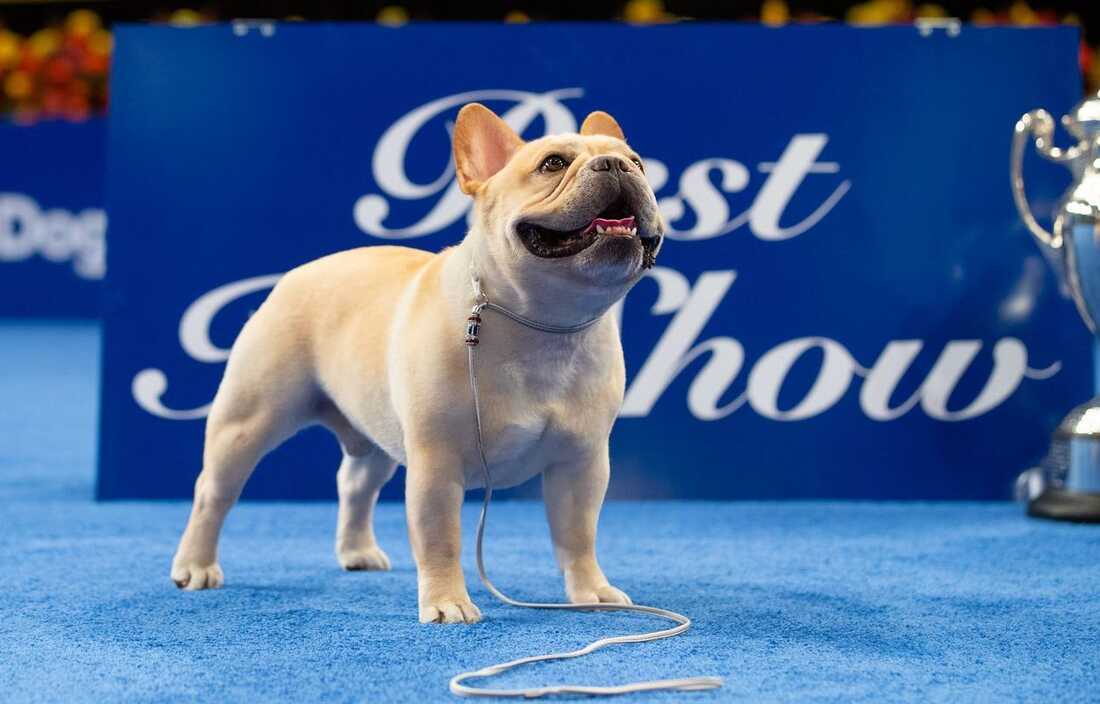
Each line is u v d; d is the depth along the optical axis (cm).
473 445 325
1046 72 569
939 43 568
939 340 565
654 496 564
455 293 322
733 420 565
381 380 348
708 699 256
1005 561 423
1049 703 256
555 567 416
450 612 325
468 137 331
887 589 376
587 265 295
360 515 414
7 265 1703
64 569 407
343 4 1623
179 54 564
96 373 1233
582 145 310
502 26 569
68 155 1666
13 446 770
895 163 566
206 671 279
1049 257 538
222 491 379
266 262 564
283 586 381
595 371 331
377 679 272
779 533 484
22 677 276
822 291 565
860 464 565
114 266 561
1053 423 565
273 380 375
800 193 566
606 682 269
